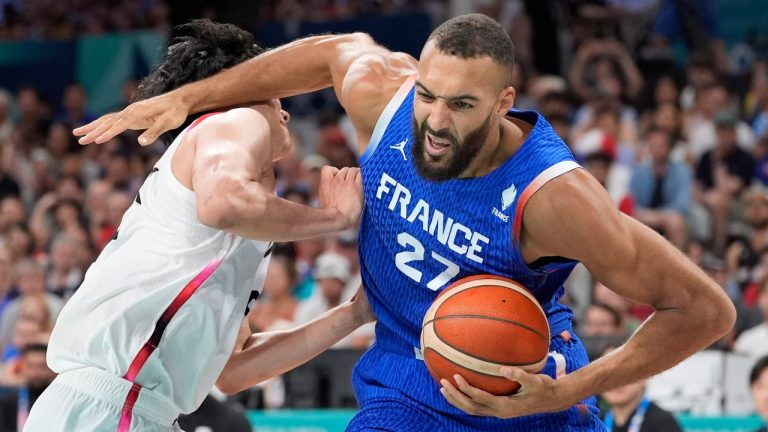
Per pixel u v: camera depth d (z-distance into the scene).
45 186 14.09
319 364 7.91
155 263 3.97
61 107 15.66
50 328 9.87
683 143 12.47
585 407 4.25
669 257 3.74
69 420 4.01
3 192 13.78
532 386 3.73
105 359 4.02
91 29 18.00
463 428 4.11
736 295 10.00
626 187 11.62
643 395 6.99
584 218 3.63
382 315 4.25
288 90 4.45
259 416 7.45
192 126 4.04
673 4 15.14
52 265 11.66
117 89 15.45
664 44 14.95
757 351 8.61
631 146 12.44
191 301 3.97
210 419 6.85
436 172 3.67
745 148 12.38
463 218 3.82
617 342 6.71
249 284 4.13
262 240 3.83
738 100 13.67
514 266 3.85
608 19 14.96
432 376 3.99
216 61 4.42
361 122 4.12
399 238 3.99
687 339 3.86
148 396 4.05
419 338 4.14
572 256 3.76
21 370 9.02
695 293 3.79
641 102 13.66
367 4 16.67
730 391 7.70
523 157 3.73
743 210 11.67
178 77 4.43
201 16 13.85
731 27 15.77
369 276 4.27
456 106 3.55
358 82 4.12
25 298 9.95
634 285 3.77
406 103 3.96
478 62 3.51
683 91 13.73
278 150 4.45
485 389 3.75
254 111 4.05
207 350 4.07
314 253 10.95
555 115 12.79
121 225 4.12
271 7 16.89
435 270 3.95
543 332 3.81
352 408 7.84
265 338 4.62
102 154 14.36
